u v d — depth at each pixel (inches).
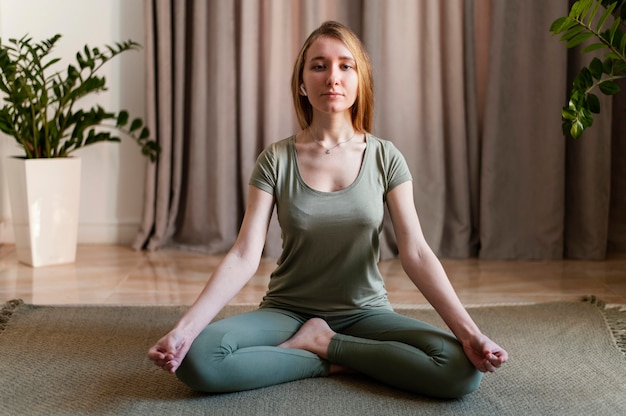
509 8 123.9
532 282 111.1
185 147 132.5
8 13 128.5
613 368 73.9
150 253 128.2
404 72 128.1
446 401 65.2
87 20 129.6
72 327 86.4
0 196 132.6
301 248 70.3
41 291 103.2
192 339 62.3
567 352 78.7
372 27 123.8
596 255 126.8
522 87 125.4
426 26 126.3
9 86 116.5
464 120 127.7
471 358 63.3
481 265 123.0
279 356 67.4
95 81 118.2
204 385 64.6
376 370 67.3
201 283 108.7
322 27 70.2
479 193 129.9
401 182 71.2
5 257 124.2
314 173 70.4
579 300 100.2
